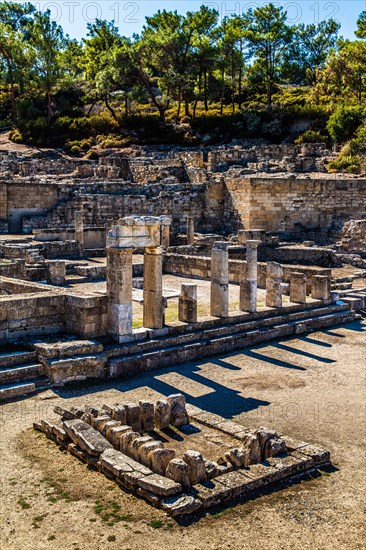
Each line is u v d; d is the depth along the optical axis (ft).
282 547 29.84
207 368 62.13
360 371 62.80
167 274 115.34
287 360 66.08
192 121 262.88
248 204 157.69
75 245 130.31
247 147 230.27
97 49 315.37
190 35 264.72
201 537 30.32
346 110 212.84
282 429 46.34
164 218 63.98
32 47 278.46
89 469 37.19
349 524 32.32
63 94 304.09
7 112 300.81
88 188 166.09
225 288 72.02
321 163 187.21
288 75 315.37
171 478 34.47
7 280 74.59
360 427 47.26
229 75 301.02
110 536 30.09
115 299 60.80
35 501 33.30
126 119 269.85
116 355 58.90
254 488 35.63
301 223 156.66
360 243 132.77
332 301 88.12
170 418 45.11
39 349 55.31
